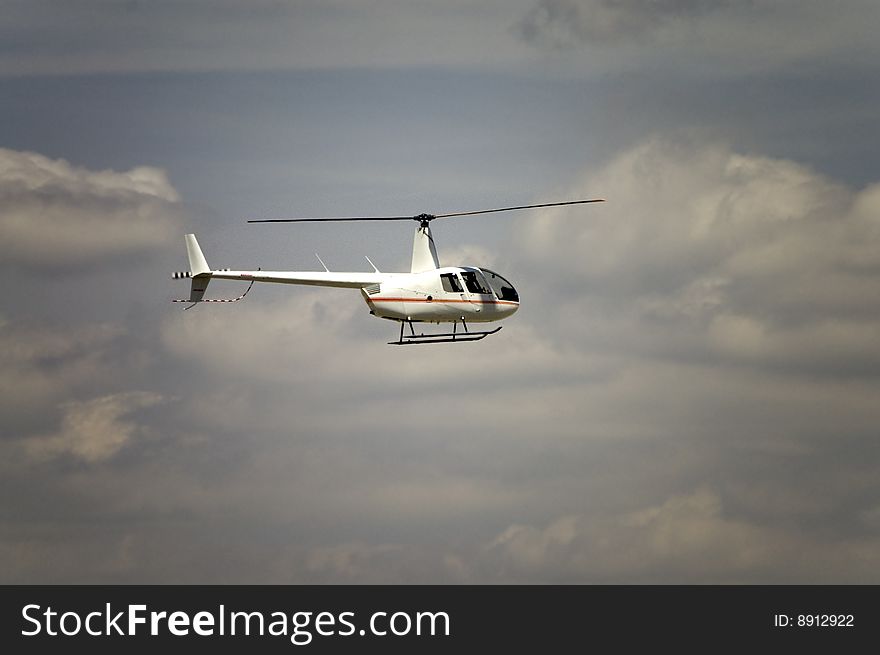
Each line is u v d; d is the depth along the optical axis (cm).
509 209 16625
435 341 16000
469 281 16075
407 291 15875
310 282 16538
